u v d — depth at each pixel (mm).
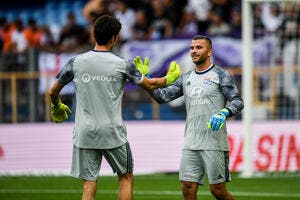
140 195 36406
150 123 50312
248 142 43719
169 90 24922
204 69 24531
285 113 51594
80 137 22609
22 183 43250
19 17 70938
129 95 55000
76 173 23031
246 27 42844
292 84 51562
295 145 48094
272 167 48125
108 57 22500
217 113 23219
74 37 66625
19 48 67562
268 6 59188
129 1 66750
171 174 48406
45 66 61312
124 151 22891
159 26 65188
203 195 36188
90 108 22484
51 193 37812
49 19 70125
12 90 54094
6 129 52188
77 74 22625
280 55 57719
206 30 63531
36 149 51438
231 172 47906
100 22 22609
